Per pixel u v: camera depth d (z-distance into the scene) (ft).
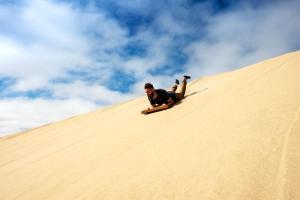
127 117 19.16
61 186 9.44
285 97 11.27
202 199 6.33
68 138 18.10
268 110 10.53
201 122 12.13
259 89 14.14
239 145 8.43
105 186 8.45
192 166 8.11
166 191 7.15
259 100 12.23
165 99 17.93
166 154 9.66
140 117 17.61
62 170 11.18
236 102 13.33
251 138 8.62
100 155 11.83
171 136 11.55
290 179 6.02
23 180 11.23
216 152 8.50
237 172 6.97
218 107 13.64
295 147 7.23
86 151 13.20
